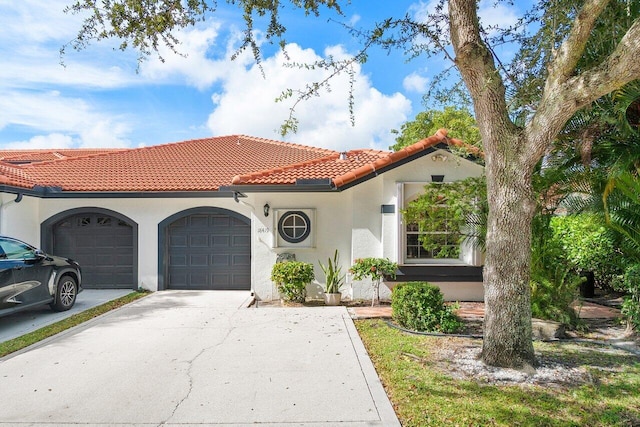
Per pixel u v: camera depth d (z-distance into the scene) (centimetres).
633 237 723
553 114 510
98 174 1342
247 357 623
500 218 568
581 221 945
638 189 610
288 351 650
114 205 1266
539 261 801
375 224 1105
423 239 1015
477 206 901
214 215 1278
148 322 845
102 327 805
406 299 799
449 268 1055
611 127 745
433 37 652
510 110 694
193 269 1280
